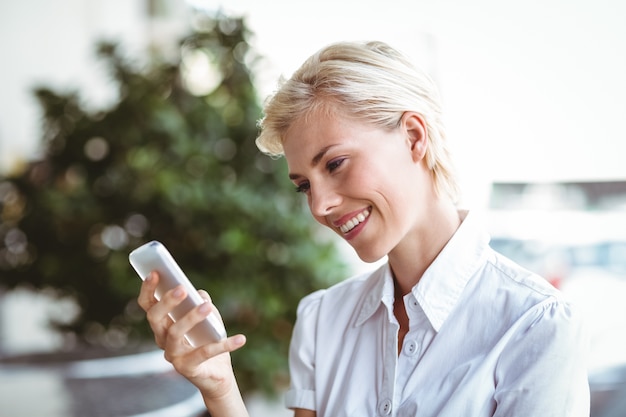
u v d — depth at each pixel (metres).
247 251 2.90
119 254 3.10
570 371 1.00
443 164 1.11
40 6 5.44
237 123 3.06
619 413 2.28
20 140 5.36
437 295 1.10
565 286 2.39
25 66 5.41
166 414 1.87
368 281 1.27
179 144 2.98
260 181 3.06
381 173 1.05
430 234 1.13
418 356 1.11
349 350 1.22
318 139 1.05
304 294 2.97
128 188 3.09
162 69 3.18
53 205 3.14
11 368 2.29
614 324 2.33
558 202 2.42
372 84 1.05
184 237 3.06
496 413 1.01
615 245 2.33
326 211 1.06
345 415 1.15
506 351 1.04
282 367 2.90
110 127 3.14
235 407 1.14
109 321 3.18
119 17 5.39
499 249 2.51
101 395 2.01
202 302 1.03
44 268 3.14
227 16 3.12
